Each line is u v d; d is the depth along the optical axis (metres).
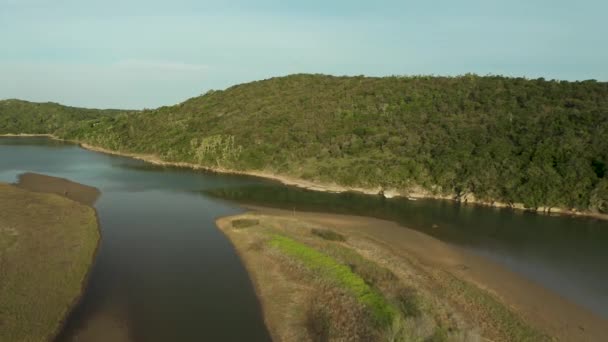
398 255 43.91
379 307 29.91
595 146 70.31
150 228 51.28
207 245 45.31
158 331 28.50
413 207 68.06
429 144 86.25
